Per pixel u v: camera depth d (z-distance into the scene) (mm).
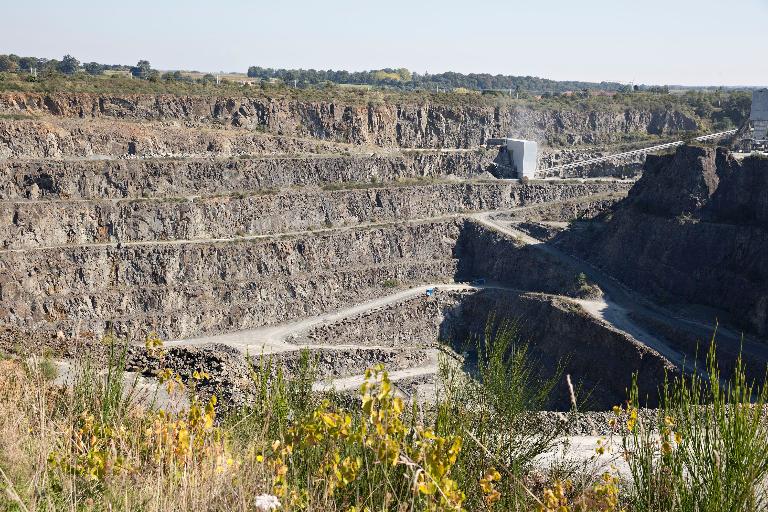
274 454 14406
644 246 118938
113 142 128875
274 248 125938
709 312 102250
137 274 113688
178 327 110688
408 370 100125
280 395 17125
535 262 131875
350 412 16516
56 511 13219
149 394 27500
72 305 107000
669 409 14188
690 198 116875
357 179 153000
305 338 110562
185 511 12969
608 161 185125
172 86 155125
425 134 182875
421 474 12055
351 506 12797
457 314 127750
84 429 16625
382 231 140750
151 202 120062
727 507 12031
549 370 102625
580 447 31078
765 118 151375
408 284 136500
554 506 13633
